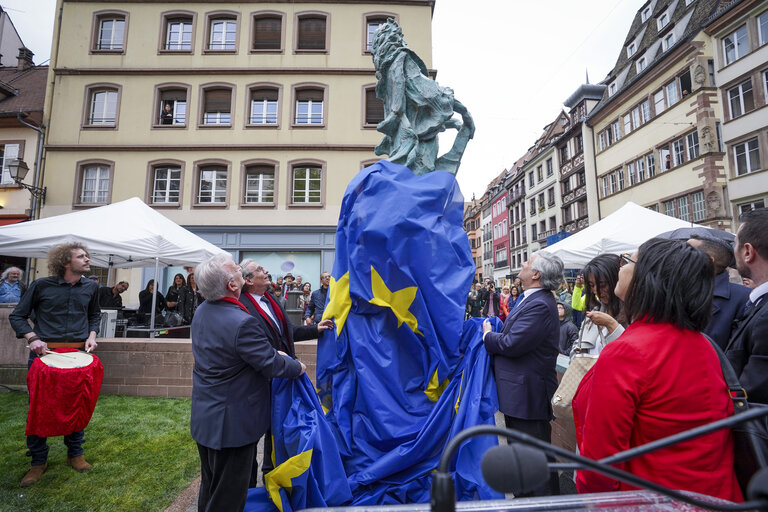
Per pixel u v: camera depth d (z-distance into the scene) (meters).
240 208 16.39
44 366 2.97
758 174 17.62
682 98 20.41
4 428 4.01
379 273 2.46
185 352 5.28
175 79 16.98
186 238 7.68
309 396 2.38
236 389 2.03
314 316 7.02
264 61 17.16
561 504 0.91
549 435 2.36
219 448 1.96
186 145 16.47
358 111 16.92
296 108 17.17
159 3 17.36
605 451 1.20
